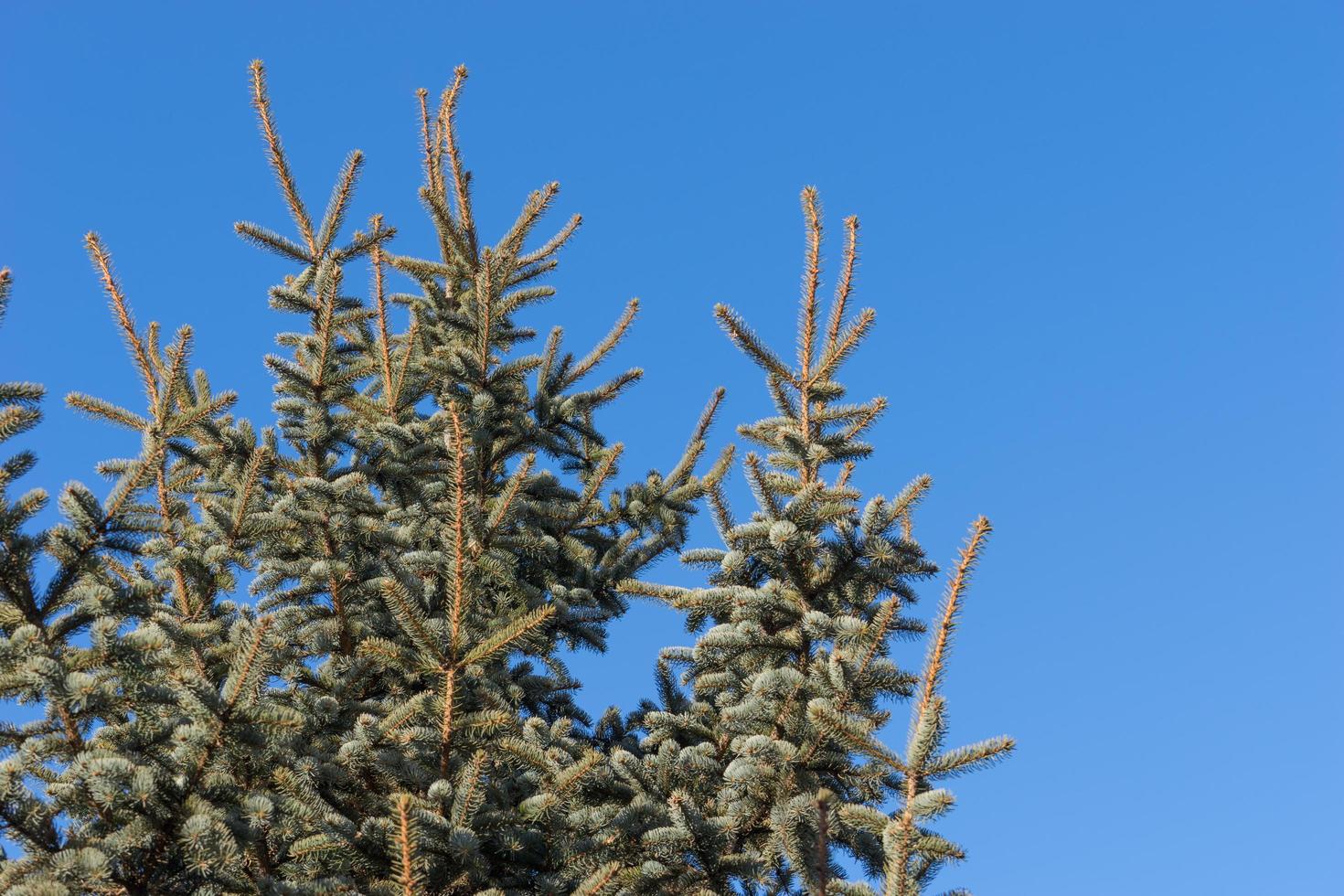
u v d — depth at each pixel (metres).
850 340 9.63
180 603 10.09
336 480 11.36
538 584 13.08
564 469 14.40
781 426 9.61
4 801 6.61
